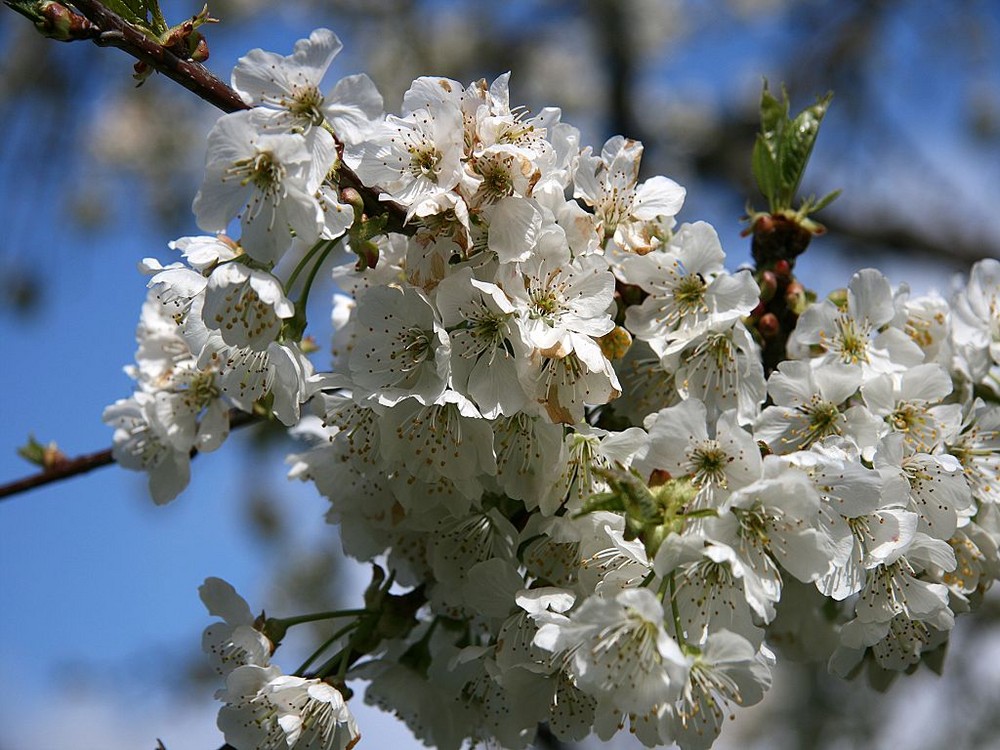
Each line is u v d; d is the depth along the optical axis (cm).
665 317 57
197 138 156
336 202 53
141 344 61
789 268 60
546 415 53
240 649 56
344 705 55
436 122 54
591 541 54
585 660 50
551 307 54
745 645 51
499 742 58
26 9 53
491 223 54
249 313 54
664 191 57
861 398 56
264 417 62
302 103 54
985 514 58
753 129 157
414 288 54
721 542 52
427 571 58
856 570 53
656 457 53
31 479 63
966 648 105
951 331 59
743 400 56
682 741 51
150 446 62
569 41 168
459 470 55
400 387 54
